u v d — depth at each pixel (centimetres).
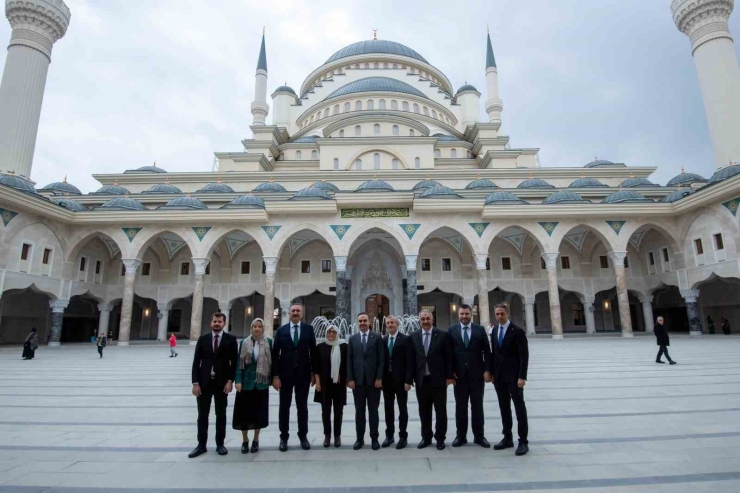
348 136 3984
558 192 2797
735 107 2541
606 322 3412
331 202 2597
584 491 401
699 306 3003
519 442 516
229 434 636
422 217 2655
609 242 2661
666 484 412
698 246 2534
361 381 561
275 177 3394
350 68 5053
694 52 2764
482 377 566
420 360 561
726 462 471
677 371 1159
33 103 2648
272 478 450
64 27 2825
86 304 3241
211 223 2638
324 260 3130
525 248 3061
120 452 543
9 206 2208
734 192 2222
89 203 3059
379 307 3178
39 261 2411
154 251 3067
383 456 521
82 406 834
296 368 567
